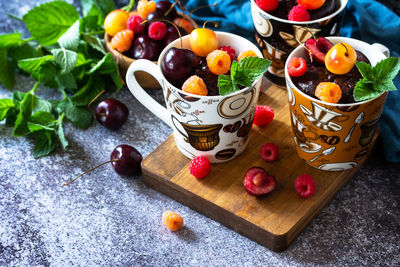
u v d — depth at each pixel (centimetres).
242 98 64
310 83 64
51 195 71
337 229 67
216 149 68
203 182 68
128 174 71
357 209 68
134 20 76
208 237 67
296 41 71
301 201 66
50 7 79
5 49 81
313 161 68
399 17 78
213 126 65
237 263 65
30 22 79
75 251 67
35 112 75
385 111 72
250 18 81
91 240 67
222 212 66
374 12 79
